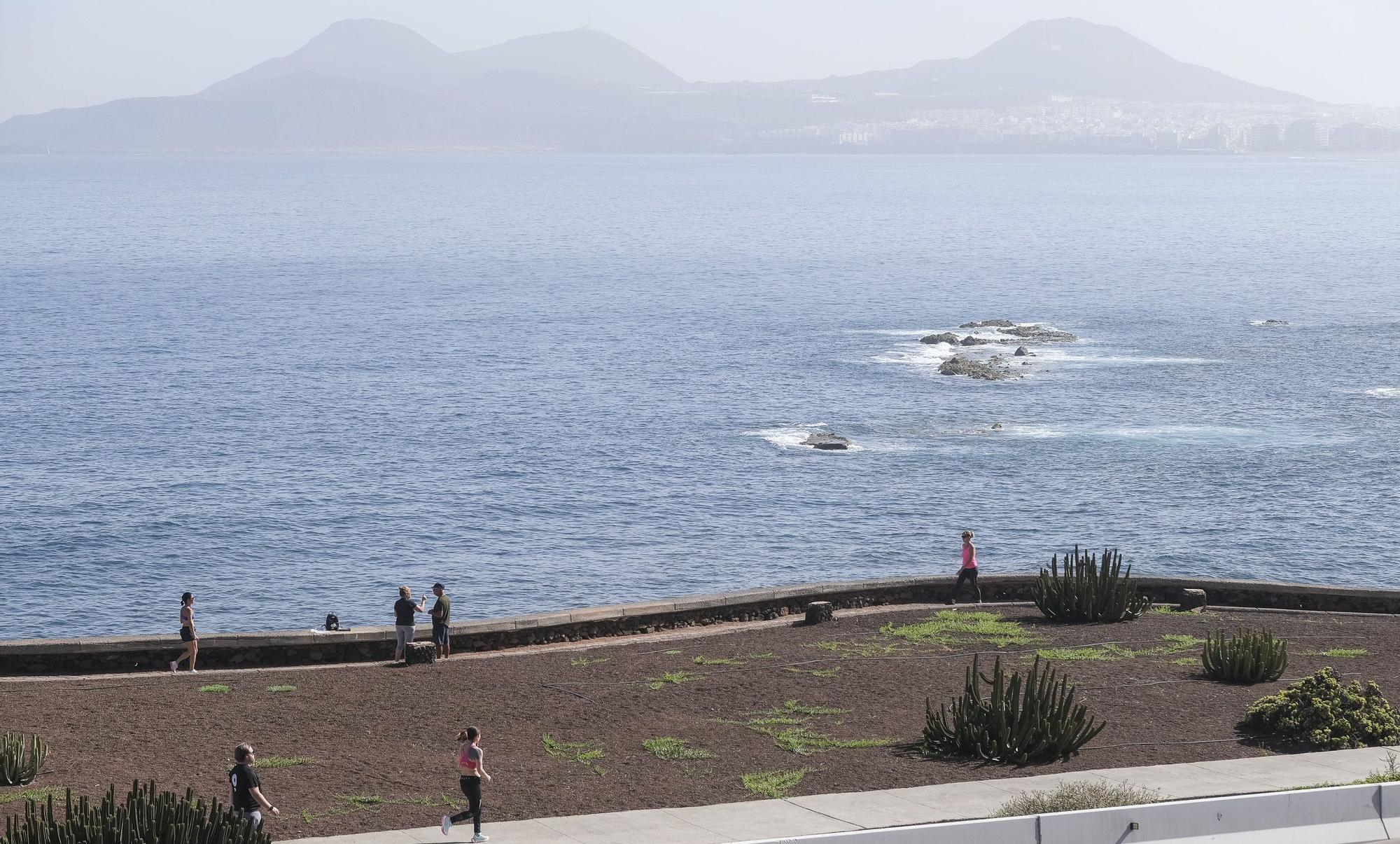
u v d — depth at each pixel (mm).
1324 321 129000
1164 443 78688
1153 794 20484
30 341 116812
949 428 83062
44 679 28953
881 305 145750
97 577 54719
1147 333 122438
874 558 57812
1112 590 34969
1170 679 28812
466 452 76812
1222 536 60469
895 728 25250
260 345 117250
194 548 58719
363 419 85750
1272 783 21188
